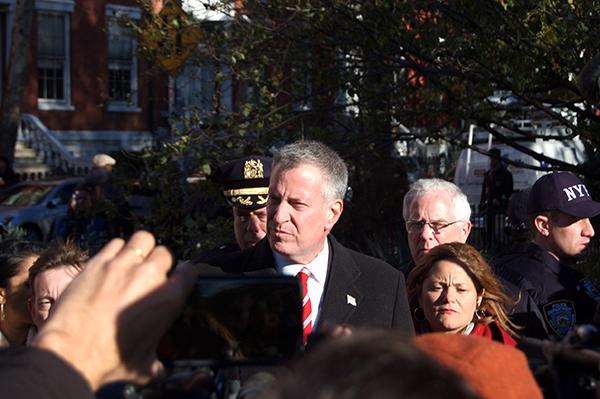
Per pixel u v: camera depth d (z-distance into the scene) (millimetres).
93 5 27656
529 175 15695
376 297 3615
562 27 7477
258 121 9078
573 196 4648
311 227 3529
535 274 4559
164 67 9578
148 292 1530
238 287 1884
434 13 8719
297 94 9570
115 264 1555
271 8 9320
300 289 1902
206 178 8797
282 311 1875
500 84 8828
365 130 9531
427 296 3783
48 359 1380
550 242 4703
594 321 3973
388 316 3596
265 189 4672
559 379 1824
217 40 9508
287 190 3514
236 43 9523
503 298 3863
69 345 1479
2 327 4098
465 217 4727
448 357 1735
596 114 9164
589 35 7434
